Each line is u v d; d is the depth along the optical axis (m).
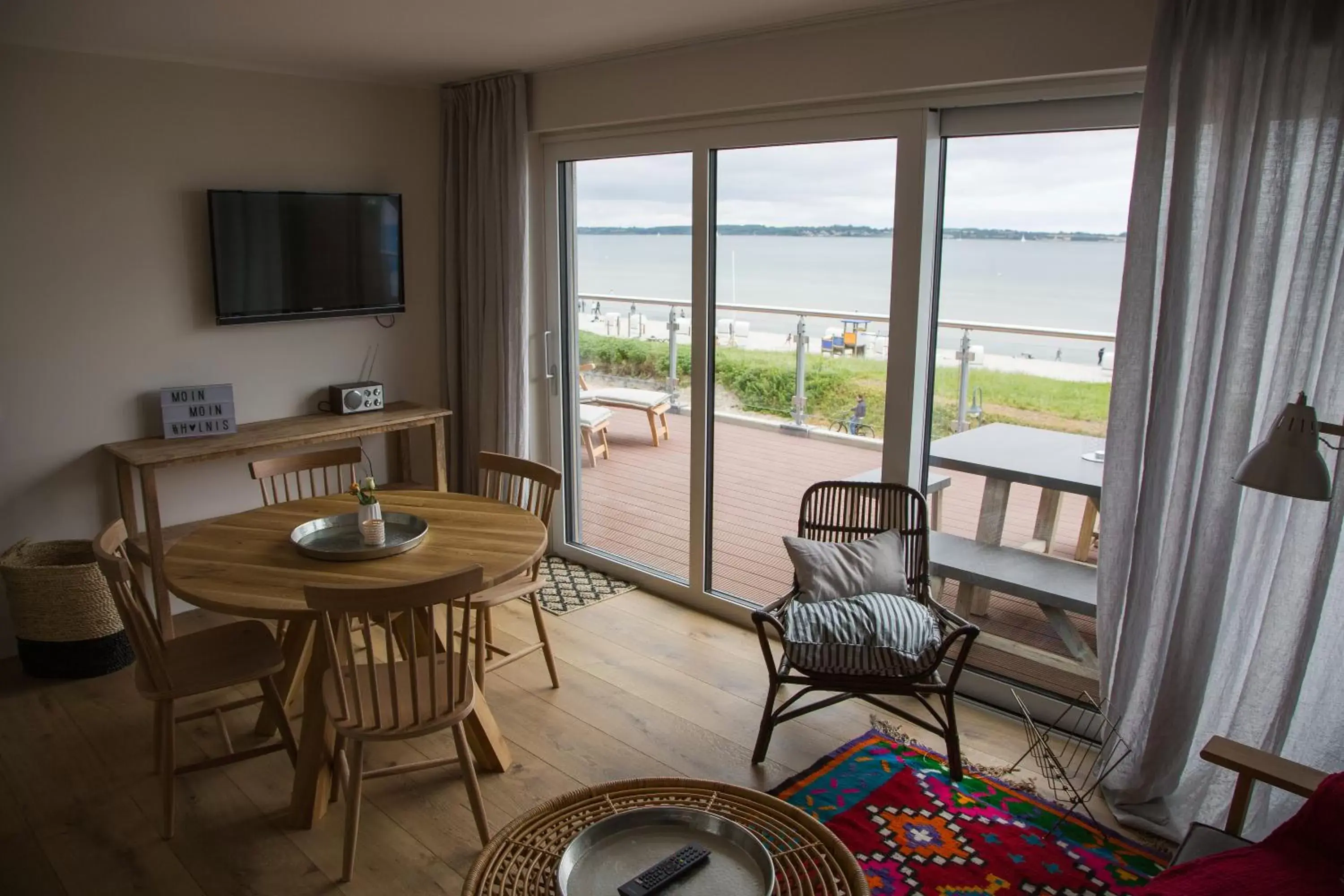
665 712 3.38
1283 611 2.39
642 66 3.84
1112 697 2.79
